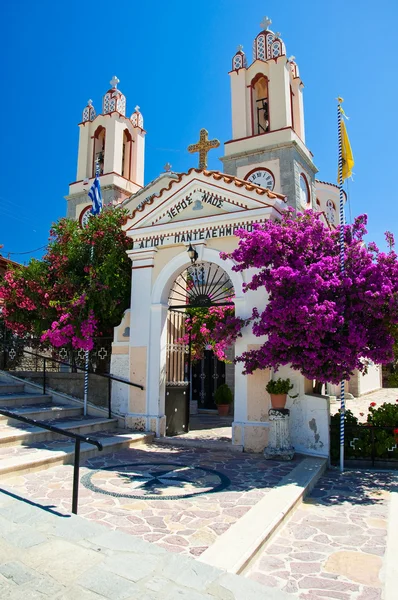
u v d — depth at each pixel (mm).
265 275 8602
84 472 7738
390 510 6340
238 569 4254
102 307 12445
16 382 12750
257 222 10469
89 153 24328
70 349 13594
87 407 11906
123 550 4223
